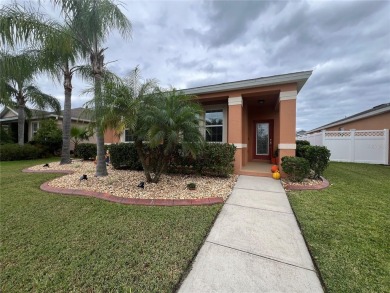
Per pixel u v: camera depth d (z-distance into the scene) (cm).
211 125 916
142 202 416
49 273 204
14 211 369
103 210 375
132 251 242
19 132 1341
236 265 220
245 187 549
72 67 918
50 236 279
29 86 1291
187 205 405
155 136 450
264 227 312
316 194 482
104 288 184
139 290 182
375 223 322
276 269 214
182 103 530
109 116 449
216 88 740
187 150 513
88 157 1148
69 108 974
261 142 1084
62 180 608
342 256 233
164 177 651
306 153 638
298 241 271
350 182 613
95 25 605
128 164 771
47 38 596
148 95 501
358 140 1176
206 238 279
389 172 808
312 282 195
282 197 462
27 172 768
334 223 321
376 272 207
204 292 182
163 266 215
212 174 690
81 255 234
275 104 959
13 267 213
